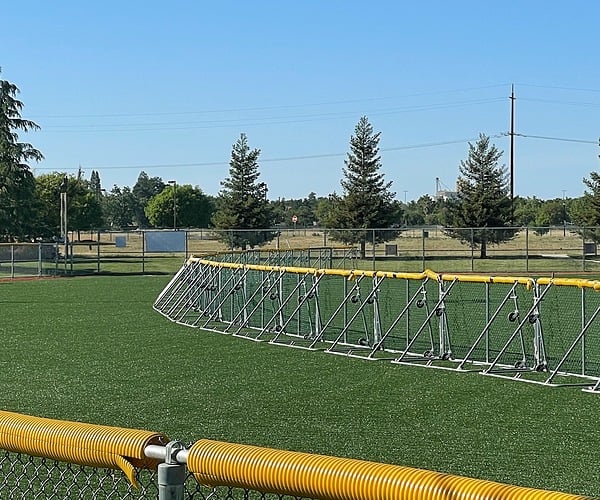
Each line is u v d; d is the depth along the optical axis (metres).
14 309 24.48
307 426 9.82
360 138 60.44
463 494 2.43
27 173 56.41
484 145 58.38
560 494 2.35
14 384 12.65
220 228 65.81
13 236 55.72
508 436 9.23
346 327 16.66
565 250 53.06
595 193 55.84
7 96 55.50
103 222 111.00
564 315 21.64
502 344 17.12
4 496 4.94
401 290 29.05
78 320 21.58
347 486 2.62
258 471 2.79
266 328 18.34
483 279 14.27
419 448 8.73
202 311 21.33
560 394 11.75
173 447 3.04
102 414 10.57
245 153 65.62
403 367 14.23
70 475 6.76
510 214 59.12
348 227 60.69
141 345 17.02
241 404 11.13
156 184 161.00
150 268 45.91
